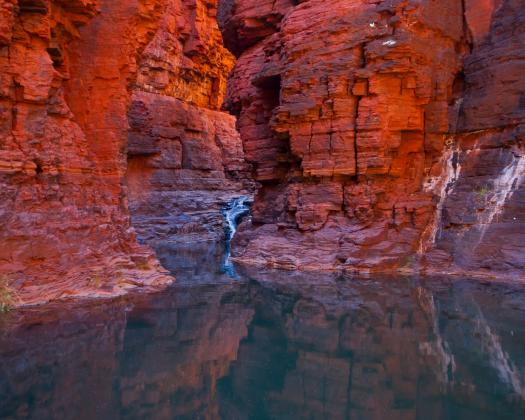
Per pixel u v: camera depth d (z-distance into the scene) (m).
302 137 17.25
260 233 19.14
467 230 15.12
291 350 7.61
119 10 12.93
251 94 21.48
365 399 5.71
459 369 6.71
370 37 16.05
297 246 16.91
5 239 9.40
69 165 11.13
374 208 16.42
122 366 6.66
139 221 26.25
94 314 9.29
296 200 17.62
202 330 8.62
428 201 16.14
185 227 27.03
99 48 12.85
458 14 17.05
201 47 34.62
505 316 9.52
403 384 6.20
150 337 8.04
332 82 16.34
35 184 10.14
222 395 5.82
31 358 6.76
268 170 20.45
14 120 9.88
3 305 9.14
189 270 15.57
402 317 9.55
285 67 17.86
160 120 29.27
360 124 15.95
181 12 33.81
